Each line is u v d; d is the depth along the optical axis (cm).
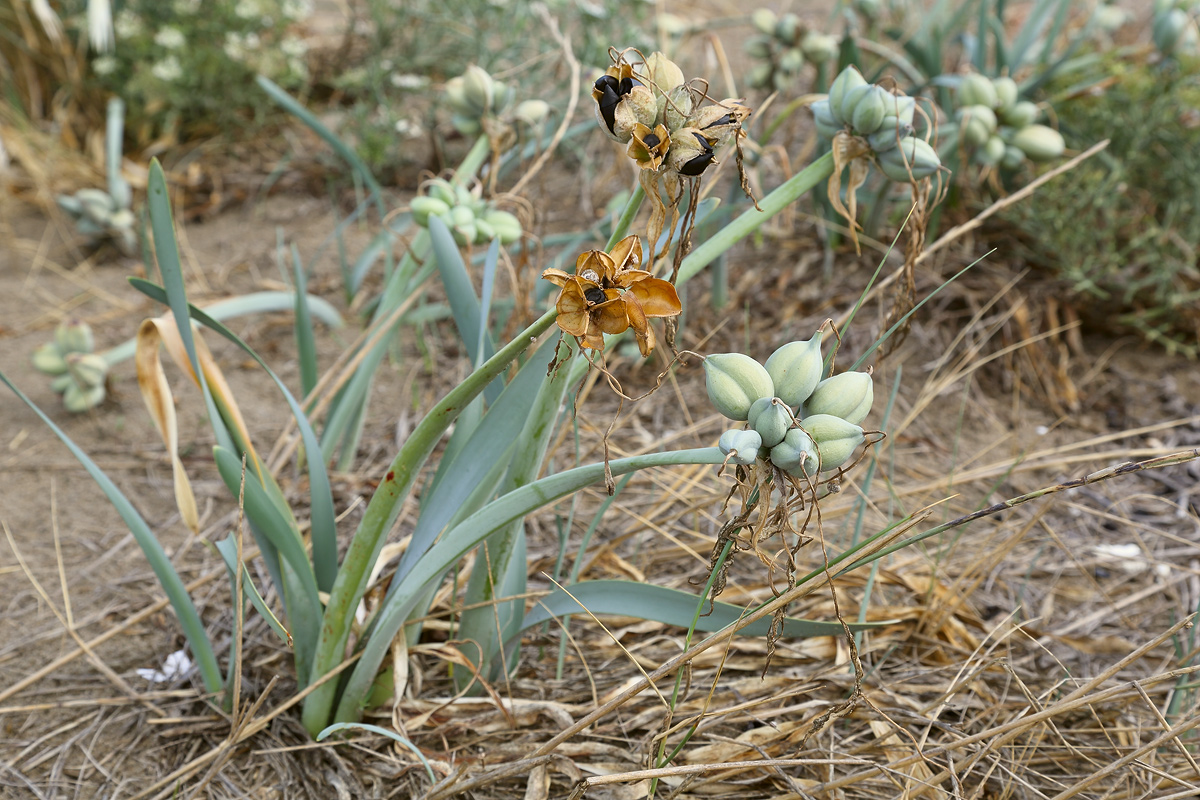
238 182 185
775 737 78
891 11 173
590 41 171
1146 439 119
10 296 153
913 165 69
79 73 204
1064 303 136
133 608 92
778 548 97
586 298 55
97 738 81
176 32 185
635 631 87
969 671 86
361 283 155
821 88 143
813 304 136
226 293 152
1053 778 78
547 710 80
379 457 115
